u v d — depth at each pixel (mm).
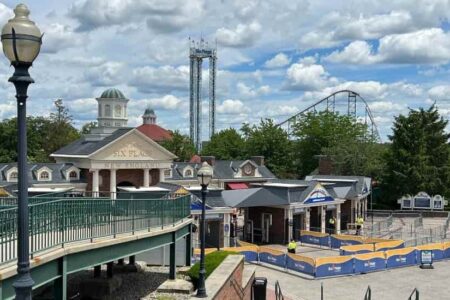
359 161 72375
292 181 52375
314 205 45531
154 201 19875
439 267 33750
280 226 43531
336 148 75688
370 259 32094
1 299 11211
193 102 159500
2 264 11492
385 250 36188
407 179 69750
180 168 62656
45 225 13555
